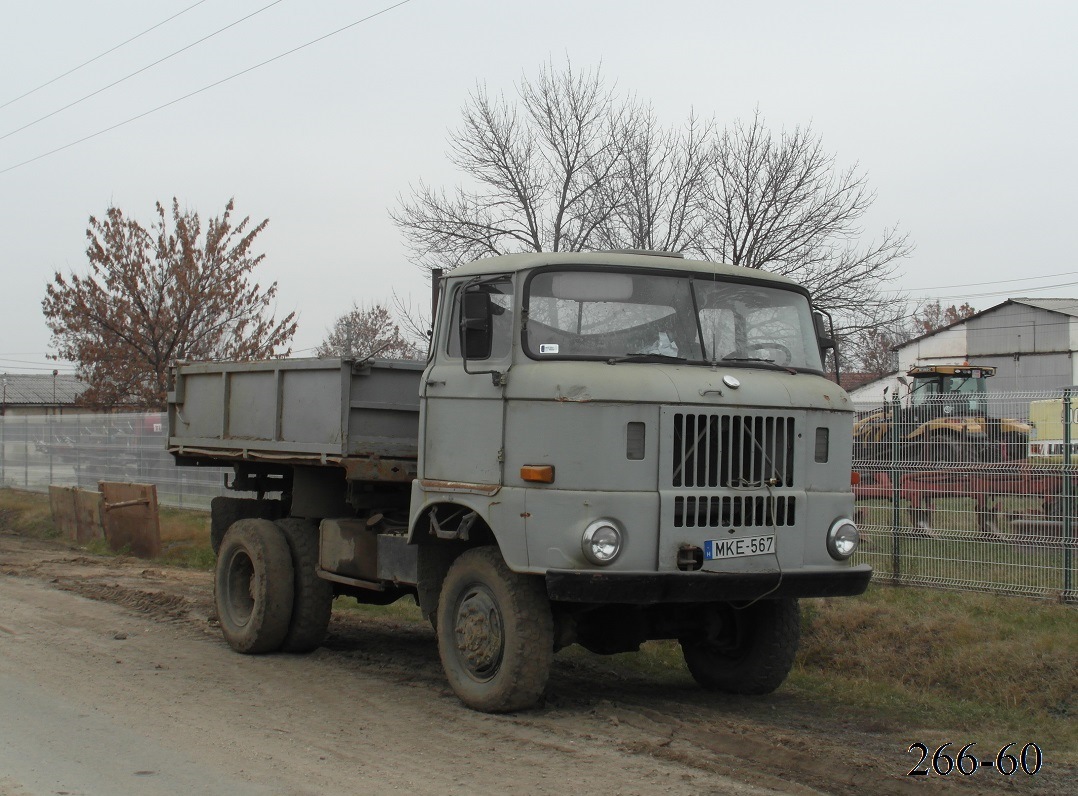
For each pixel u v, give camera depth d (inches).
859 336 922.7
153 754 246.4
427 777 230.4
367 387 347.9
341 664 361.7
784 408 281.1
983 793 230.1
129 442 899.4
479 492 284.4
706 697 324.2
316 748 253.0
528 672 277.7
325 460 348.2
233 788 221.6
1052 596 406.6
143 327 1082.1
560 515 264.7
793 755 251.9
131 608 465.4
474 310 283.6
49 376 2400.3
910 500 454.3
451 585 299.3
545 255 289.6
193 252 1096.8
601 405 264.5
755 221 863.7
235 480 430.0
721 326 295.1
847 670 362.6
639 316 286.7
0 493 1031.0
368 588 353.4
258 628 369.1
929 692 336.2
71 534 792.3
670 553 263.7
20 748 250.1
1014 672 331.3
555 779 229.6
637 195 876.6
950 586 434.0
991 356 1971.0
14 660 351.9
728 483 271.7
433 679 335.9
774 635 315.3
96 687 315.6
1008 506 426.6
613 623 311.3
